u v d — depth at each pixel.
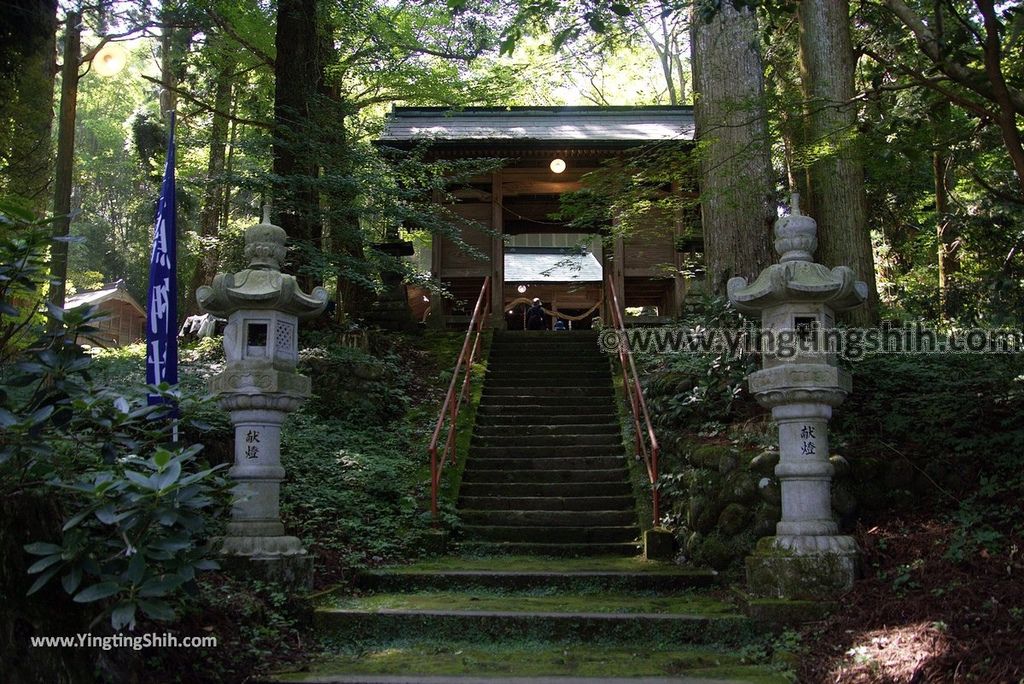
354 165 12.21
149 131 19.22
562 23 8.02
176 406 4.61
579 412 11.07
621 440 10.10
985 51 5.91
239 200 18.19
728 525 6.68
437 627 5.47
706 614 5.52
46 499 3.95
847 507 6.35
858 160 8.29
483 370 12.30
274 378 5.70
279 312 5.92
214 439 7.61
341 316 14.50
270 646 4.96
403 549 7.58
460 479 9.22
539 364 12.72
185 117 18.64
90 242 28.16
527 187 16.58
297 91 12.33
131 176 29.34
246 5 13.96
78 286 22.89
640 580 6.51
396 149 13.16
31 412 4.07
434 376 12.33
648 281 16.95
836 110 7.93
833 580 5.42
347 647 5.32
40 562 3.48
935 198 14.05
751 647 5.09
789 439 5.69
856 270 8.81
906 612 4.98
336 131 12.18
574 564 7.25
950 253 12.99
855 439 7.11
